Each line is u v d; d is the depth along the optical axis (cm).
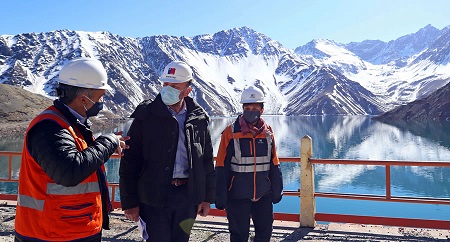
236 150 438
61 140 238
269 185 453
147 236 343
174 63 346
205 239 609
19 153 823
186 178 352
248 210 447
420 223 628
